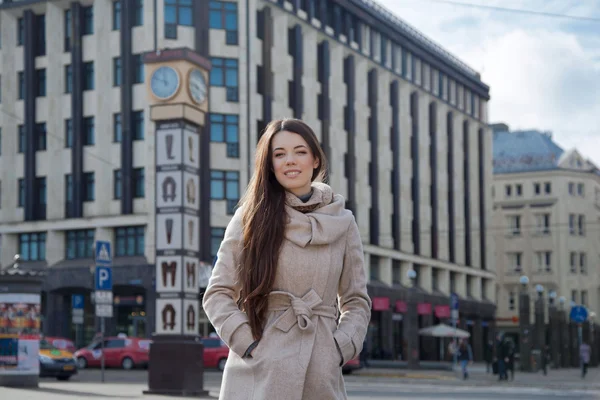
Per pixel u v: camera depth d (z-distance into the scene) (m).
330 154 56.28
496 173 91.12
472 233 75.06
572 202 89.12
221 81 49.50
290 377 3.31
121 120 49.44
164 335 20.22
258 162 3.54
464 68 75.44
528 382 33.22
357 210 58.41
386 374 38.25
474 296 74.69
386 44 63.66
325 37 56.62
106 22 50.66
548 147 91.81
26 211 51.78
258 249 3.40
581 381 34.81
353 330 3.50
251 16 50.28
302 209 3.51
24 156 52.38
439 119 70.88
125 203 48.78
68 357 29.75
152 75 21.44
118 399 17.34
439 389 27.33
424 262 65.50
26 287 20.62
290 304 3.40
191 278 20.78
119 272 48.16
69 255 50.81
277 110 51.94
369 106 61.41
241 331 3.36
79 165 50.56
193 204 21.20
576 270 88.38
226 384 3.45
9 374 20.44
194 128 21.66
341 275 3.61
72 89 51.16
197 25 49.19
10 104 53.12
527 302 44.19
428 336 64.50
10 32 53.50
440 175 70.12
